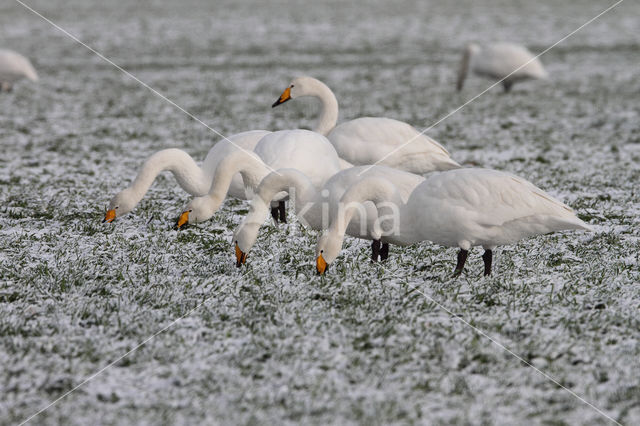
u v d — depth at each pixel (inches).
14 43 1808.6
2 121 981.2
